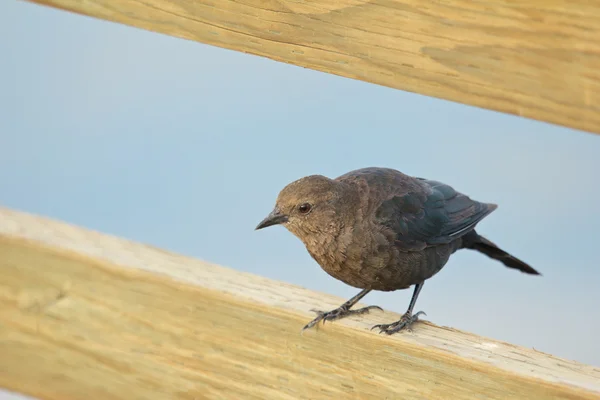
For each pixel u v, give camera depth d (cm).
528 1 555
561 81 561
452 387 660
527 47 564
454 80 593
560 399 616
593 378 633
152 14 679
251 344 723
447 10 582
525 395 630
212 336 732
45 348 788
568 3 543
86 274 766
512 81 575
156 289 745
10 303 793
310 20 629
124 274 752
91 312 769
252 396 726
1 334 801
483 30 575
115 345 764
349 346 693
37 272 782
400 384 678
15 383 803
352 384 696
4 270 792
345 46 622
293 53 642
